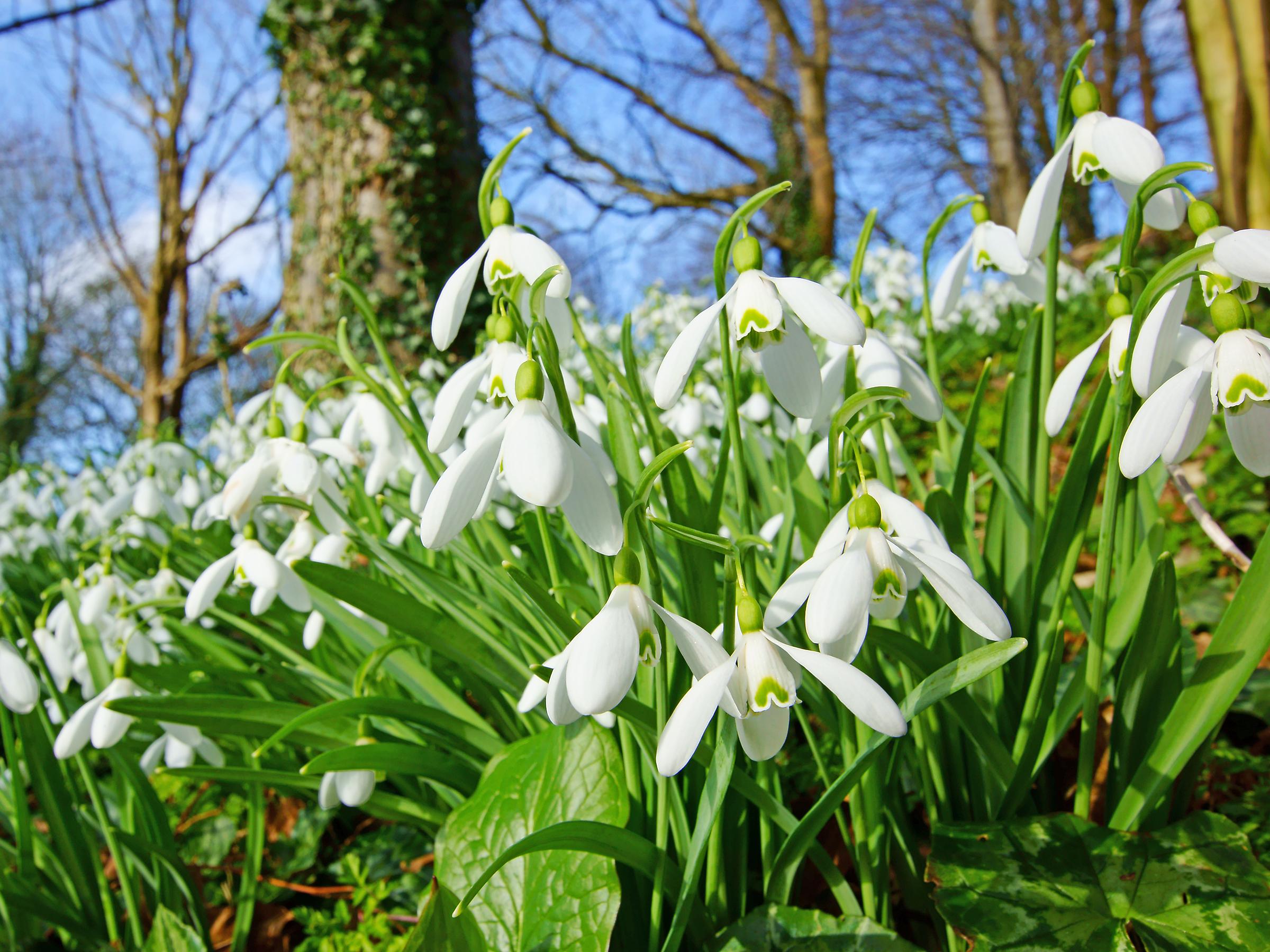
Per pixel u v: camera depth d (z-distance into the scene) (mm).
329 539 335
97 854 346
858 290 277
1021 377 294
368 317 323
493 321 246
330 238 1295
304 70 1324
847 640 203
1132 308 239
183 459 678
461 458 208
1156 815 270
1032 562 275
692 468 271
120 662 338
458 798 333
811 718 359
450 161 1323
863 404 225
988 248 286
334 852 415
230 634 551
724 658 200
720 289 224
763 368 241
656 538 305
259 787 358
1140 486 293
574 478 205
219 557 550
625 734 271
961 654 279
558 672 212
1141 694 261
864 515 212
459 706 326
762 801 241
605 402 284
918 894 280
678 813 256
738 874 270
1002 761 250
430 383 945
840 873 263
